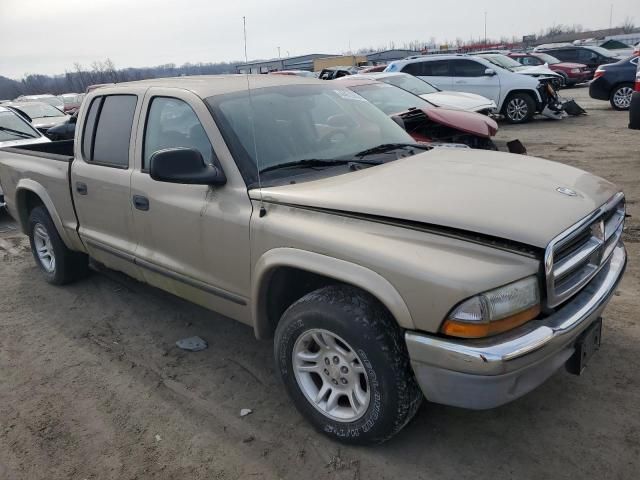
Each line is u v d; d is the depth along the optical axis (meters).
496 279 2.26
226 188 3.15
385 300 2.44
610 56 24.72
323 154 3.39
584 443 2.81
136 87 3.94
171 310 4.70
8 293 5.29
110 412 3.34
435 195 2.68
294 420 3.15
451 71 15.02
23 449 3.07
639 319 3.92
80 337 4.32
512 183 2.84
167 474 2.81
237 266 3.14
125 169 3.88
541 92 14.11
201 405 3.35
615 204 2.96
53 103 22.42
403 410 2.60
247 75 3.84
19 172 5.12
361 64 39.88
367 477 2.68
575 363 2.65
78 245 4.69
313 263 2.68
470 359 2.27
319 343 2.84
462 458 2.77
